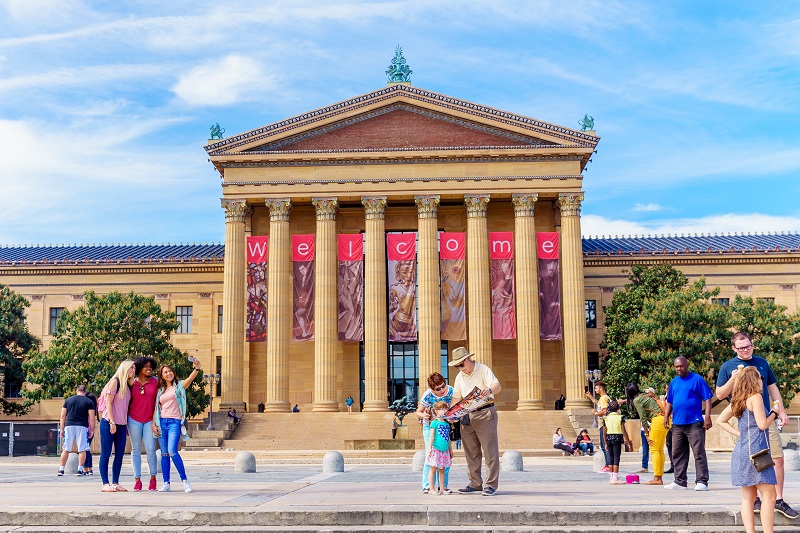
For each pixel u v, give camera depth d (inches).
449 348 2989.7
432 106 2871.6
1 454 2699.3
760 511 564.1
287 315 2807.6
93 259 3348.9
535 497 681.6
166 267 3289.9
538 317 2758.4
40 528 578.6
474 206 2807.6
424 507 596.1
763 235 3496.6
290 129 2864.2
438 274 2810.0
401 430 2343.8
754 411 544.1
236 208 2832.2
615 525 572.1
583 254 3189.0
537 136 2837.1
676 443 786.2
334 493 741.3
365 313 2785.4
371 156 2824.8
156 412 795.4
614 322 2866.6
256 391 2962.6
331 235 2817.4
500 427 2546.8
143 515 587.8
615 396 2652.6
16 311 3004.4
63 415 1203.2
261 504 631.2
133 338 2603.3
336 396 2760.8
